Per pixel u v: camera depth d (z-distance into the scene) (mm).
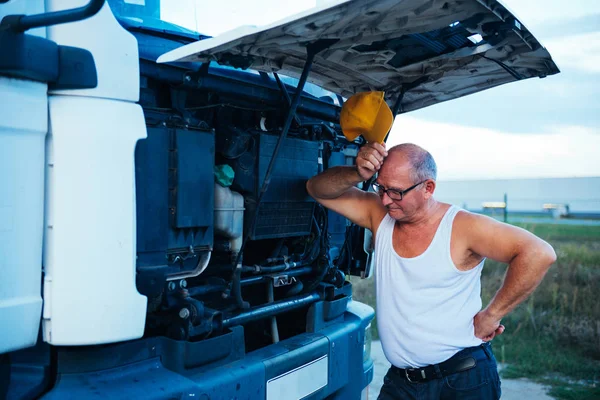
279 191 2918
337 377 3076
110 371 2109
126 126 2018
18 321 1850
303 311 3186
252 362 2537
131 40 2059
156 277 2225
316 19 1995
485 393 2400
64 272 1923
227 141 2666
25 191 1863
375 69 2936
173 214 2316
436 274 2357
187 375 2312
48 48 1840
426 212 2404
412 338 2412
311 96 3256
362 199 2832
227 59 2322
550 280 8570
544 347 6387
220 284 2668
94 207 1945
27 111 1847
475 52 2648
